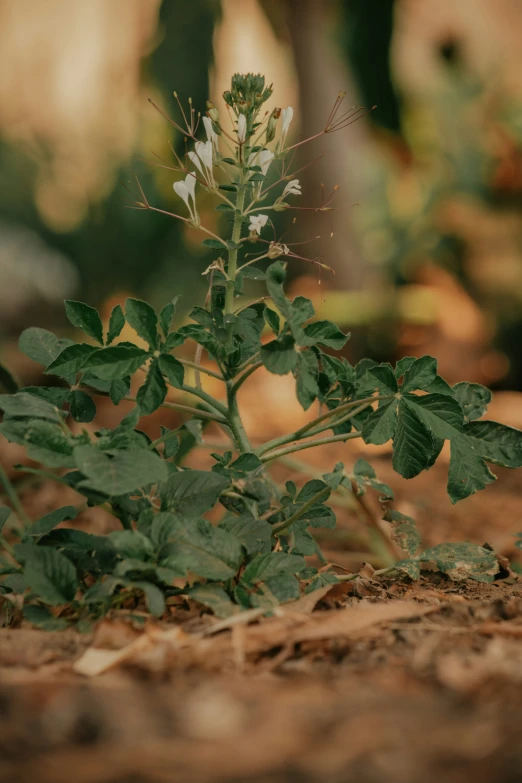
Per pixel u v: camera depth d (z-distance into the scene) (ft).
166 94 11.85
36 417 3.95
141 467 3.75
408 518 4.37
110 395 4.10
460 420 3.96
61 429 3.87
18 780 3.15
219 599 3.81
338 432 4.20
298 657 3.64
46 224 19.27
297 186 4.03
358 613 3.79
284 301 3.84
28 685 3.45
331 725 3.31
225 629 3.73
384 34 10.95
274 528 4.10
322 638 3.69
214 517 5.57
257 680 3.53
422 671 3.56
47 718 3.31
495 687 3.44
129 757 3.21
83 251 18.06
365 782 3.15
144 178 15.81
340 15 11.05
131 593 3.85
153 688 3.47
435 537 5.56
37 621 3.78
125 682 3.51
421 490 6.56
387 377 3.97
